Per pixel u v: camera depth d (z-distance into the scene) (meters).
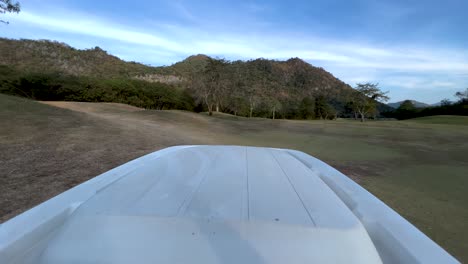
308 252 0.68
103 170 4.54
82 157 5.29
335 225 0.75
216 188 0.95
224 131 16.42
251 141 12.89
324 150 11.29
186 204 0.83
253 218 0.76
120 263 0.68
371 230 0.84
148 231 0.72
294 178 1.12
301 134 17.58
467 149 12.52
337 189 1.16
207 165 1.27
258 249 0.68
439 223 3.84
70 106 24.59
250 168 1.24
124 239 0.71
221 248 0.69
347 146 12.68
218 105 46.41
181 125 16.59
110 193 0.91
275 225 0.73
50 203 0.93
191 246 0.69
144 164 1.33
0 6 10.44
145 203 0.83
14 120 7.92
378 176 6.86
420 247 0.76
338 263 0.67
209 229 0.72
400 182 6.30
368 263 0.68
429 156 10.44
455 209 4.43
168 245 0.69
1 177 3.88
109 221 0.75
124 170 1.28
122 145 6.70
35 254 0.72
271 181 1.06
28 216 0.85
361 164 8.42
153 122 16.17
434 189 5.74
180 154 1.51
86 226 0.75
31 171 4.24
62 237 0.74
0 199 3.12
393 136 17.75
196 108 45.91
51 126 7.98
